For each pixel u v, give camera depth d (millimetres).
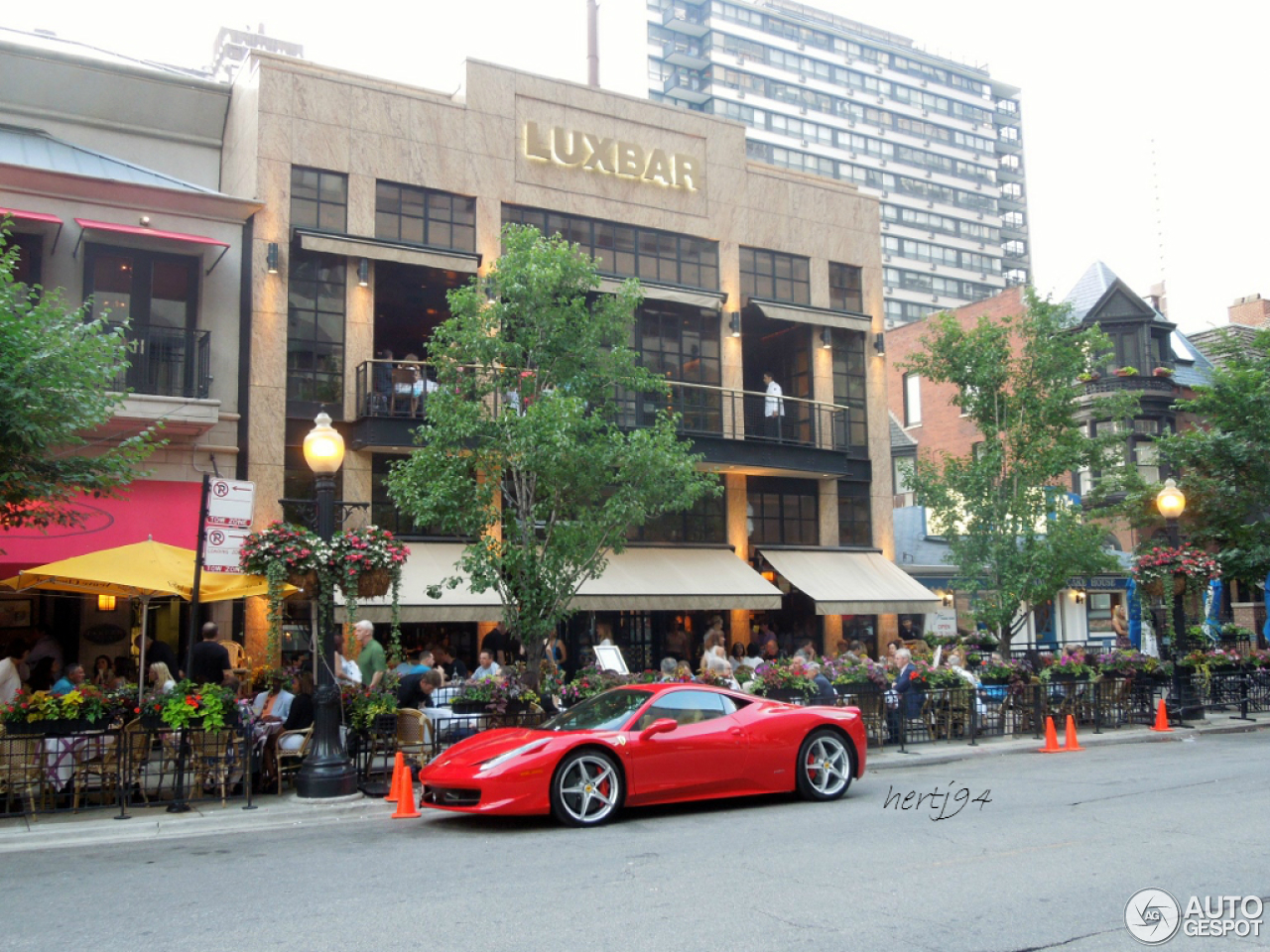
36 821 9781
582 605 18891
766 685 14227
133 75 19609
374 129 19938
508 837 8922
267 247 18562
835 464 23953
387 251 19281
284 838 9289
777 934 5629
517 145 21469
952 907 6148
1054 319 20312
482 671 14750
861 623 24328
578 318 15992
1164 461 23562
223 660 13367
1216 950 5332
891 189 93000
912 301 91750
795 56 90438
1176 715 18250
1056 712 16859
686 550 22031
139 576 11797
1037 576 19734
